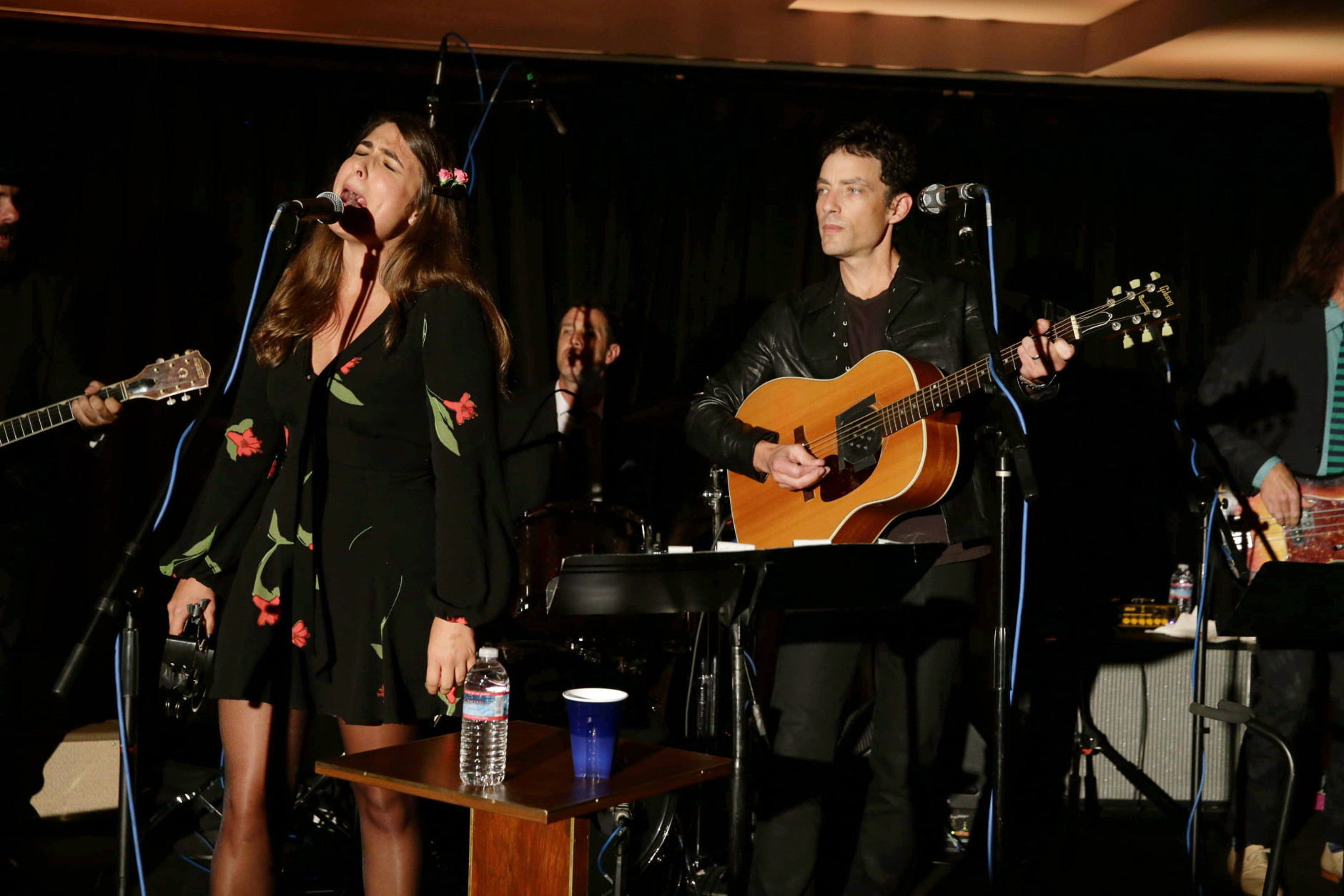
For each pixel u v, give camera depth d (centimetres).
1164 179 433
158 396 277
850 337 264
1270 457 274
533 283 404
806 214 419
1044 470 398
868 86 425
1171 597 362
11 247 289
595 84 413
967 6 408
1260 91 434
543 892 158
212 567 193
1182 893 279
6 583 276
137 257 384
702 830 286
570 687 288
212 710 317
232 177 391
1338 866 284
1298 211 432
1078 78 431
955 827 318
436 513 174
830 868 292
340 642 176
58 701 352
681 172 417
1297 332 283
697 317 415
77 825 315
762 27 412
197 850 291
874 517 250
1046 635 335
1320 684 292
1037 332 221
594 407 391
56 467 289
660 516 397
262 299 179
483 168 404
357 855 295
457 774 163
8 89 375
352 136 392
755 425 273
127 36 384
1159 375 234
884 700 247
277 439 193
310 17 389
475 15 399
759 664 307
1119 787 340
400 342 178
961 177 425
